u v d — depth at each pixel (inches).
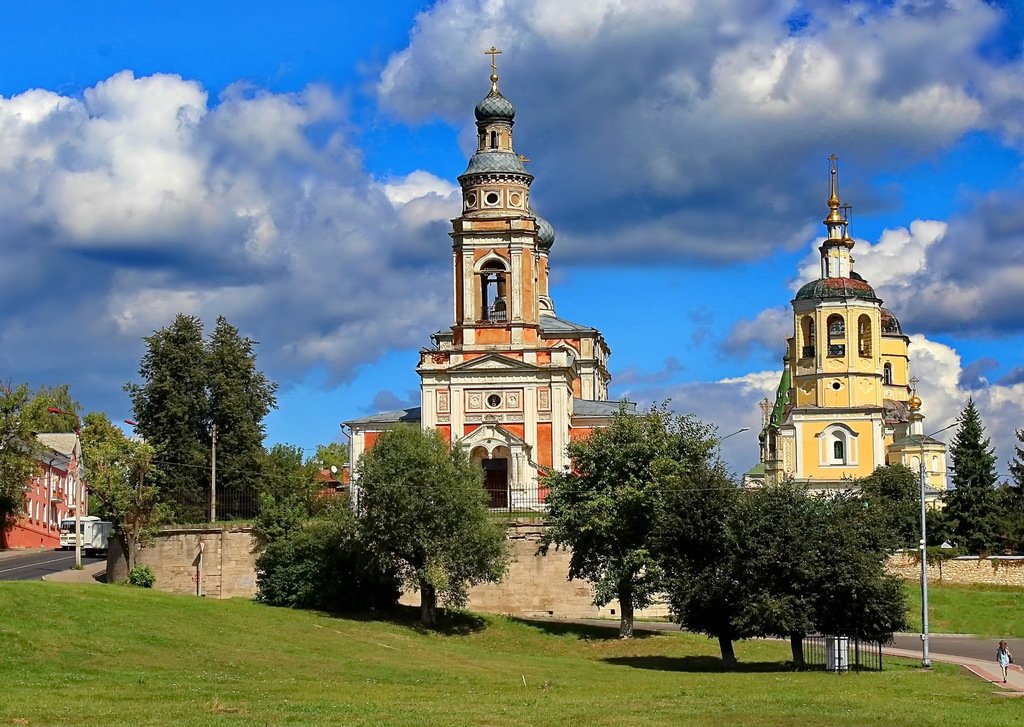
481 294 5285.4
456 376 5142.7
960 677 2918.3
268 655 2854.3
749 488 3435.0
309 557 3804.1
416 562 3725.4
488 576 3791.8
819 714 2170.3
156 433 4889.3
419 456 3747.5
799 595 3112.7
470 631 3715.6
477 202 5315.0
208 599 3592.5
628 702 2301.9
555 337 6072.8
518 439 5059.1
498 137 5413.4
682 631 3850.9
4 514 5383.9
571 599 4178.2
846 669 3088.1
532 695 2440.9
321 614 3663.9
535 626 3836.1
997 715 2217.0
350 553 3772.1
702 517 3221.0
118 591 3329.2
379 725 1951.3
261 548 4111.7
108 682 2369.6
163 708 2078.0
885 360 7544.3
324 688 2454.5
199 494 4842.5
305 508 4269.2
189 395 4906.5
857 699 2413.9
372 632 3440.0
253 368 5049.2
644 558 3656.5
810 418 6491.1
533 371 5103.3
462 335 5191.9
